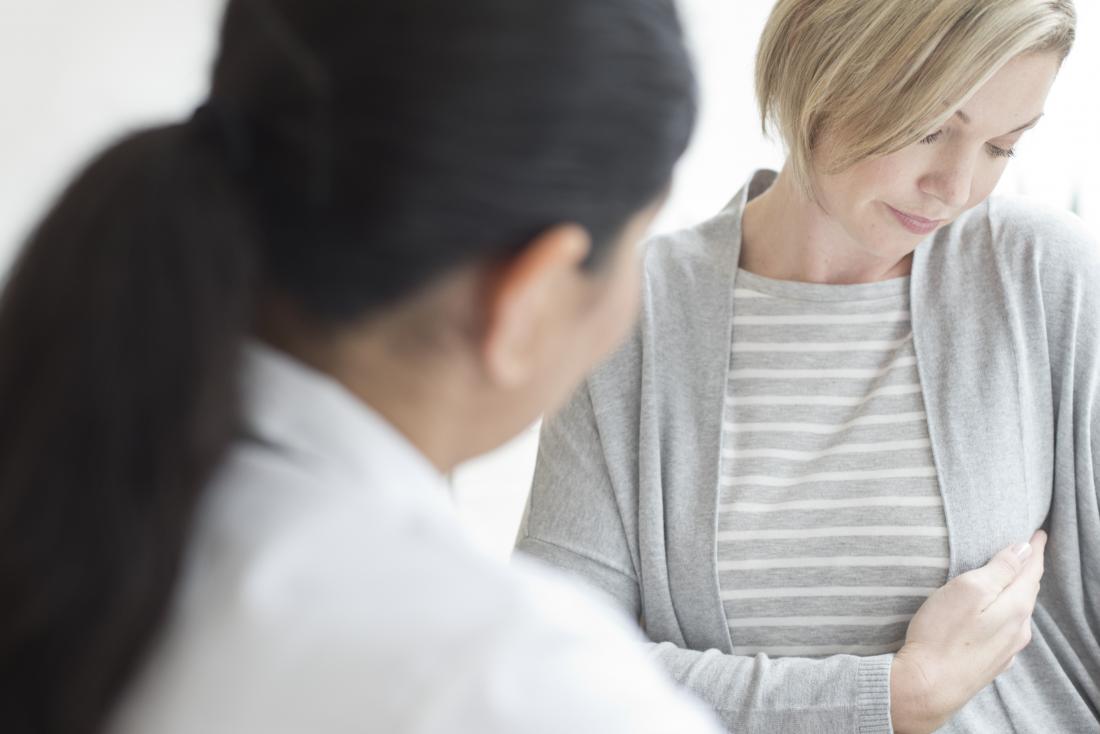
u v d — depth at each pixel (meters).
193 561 0.55
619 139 0.56
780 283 1.37
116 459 0.50
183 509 0.52
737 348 1.38
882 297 1.36
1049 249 1.32
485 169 0.53
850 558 1.30
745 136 3.05
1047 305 1.31
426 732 0.51
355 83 0.53
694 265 1.41
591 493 1.37
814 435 1.34
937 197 1.20
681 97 0.59
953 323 1.32
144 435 0.51
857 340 1.36
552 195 0.55
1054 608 1.35
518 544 1.43
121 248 0.51
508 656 0.52
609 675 0.54
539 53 0.53
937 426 1.30
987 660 1.22
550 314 0.59
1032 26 1.10
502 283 0.56
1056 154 2.61
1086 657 1.34
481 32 0.53
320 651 0.52
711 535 1.32
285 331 0.59
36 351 0.52
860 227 1.26
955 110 1.13
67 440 0.50
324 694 0.52
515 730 0.51
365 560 0.54
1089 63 2.54
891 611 1.30
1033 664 1.32
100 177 0.53
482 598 0.54
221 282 0.52
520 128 0.54
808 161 1.27
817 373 1.36
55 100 2.81
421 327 0.57
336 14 0.54
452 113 0.53
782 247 1.39
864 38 1.16
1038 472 1.32
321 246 0.55
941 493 1.29
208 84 0.61
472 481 3.08
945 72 1.12
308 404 0.57
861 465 1.31
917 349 1.32
